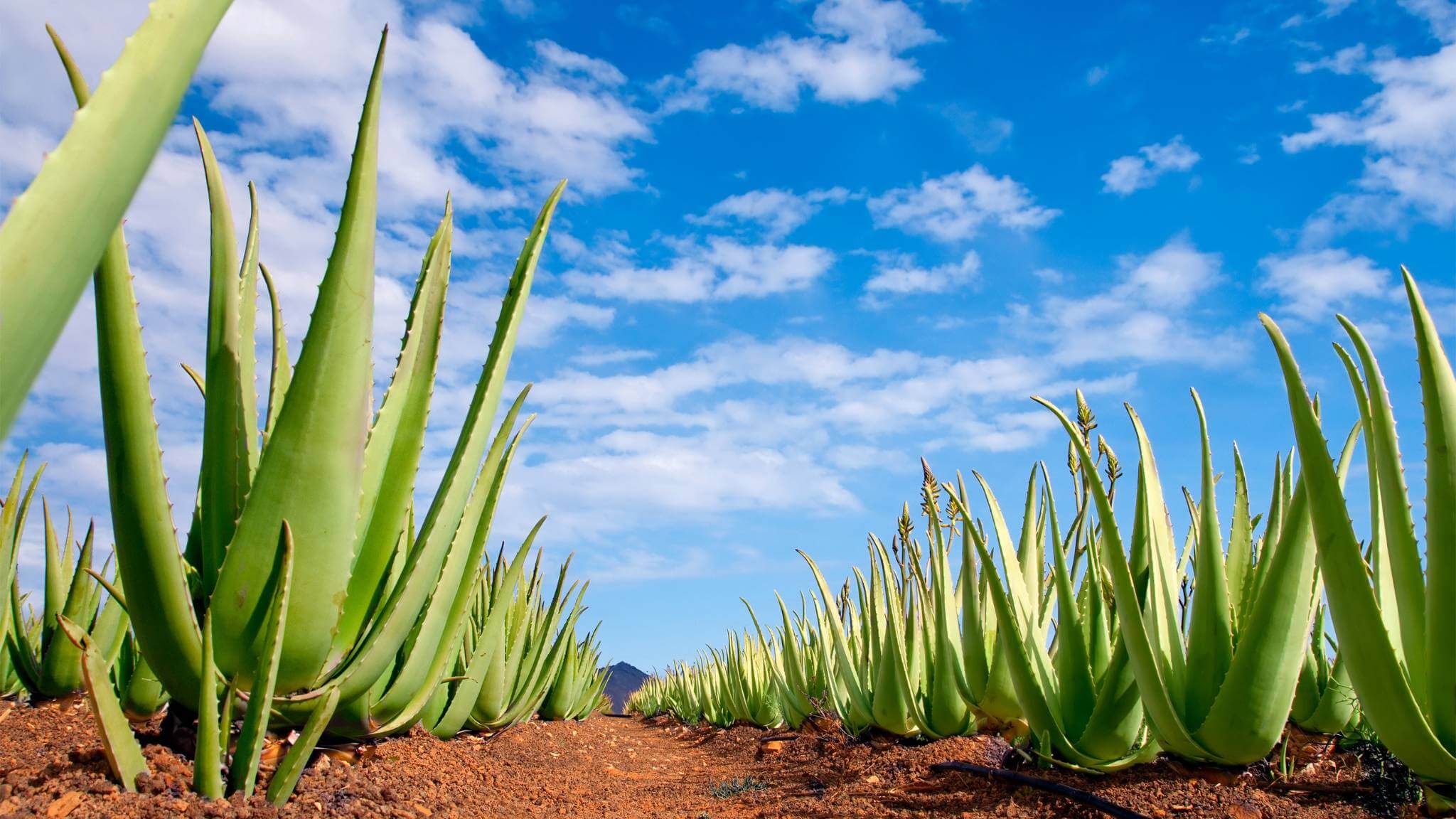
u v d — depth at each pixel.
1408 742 3.15
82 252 1.26
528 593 8.75
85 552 5.54
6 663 6.04
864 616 8.58
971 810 4.73
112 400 3.05
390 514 3.75
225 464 3.57
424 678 4.62
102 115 1.28
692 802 6.72
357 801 3.94
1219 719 3.99
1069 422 4.16
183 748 3.56
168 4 1.36
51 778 3.14
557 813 5.57
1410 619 3.28
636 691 33.22
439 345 3.84
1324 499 3.15
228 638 3.36
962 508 5.59
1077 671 4.84
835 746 8.38
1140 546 4.59
